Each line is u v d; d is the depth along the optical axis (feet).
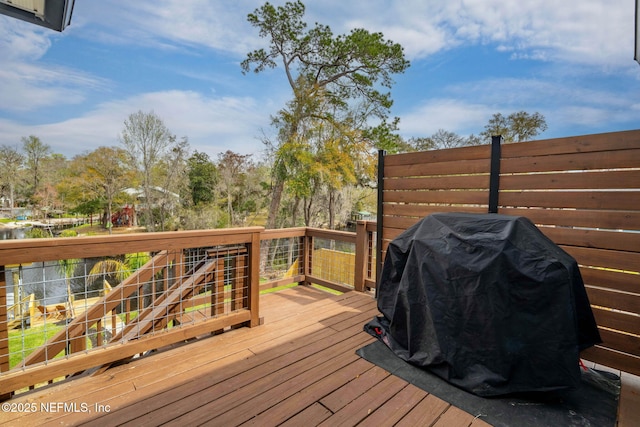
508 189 9.18
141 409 5.84
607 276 7.56
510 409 6.05
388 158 12.26
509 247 6.53
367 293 13.32
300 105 44.88
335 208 53.26
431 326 7.12
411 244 7.93
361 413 5.85
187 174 59.11
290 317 10.59
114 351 7.05
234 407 5.95
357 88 47.67
